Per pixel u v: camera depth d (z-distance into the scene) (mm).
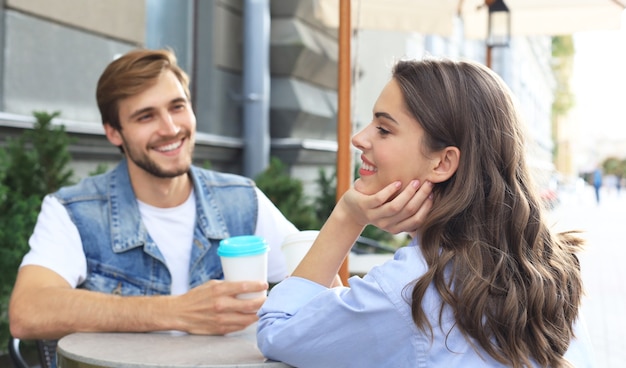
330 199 6809
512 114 1315
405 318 1192
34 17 4043
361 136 1314
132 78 1786
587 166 67188
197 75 6277
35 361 3279
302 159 7461
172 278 1881
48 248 1779
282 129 7312
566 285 1312
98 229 1841
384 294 1197
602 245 12133
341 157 2357
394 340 1203
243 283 1548
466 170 1255
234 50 6832
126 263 1843
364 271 2775
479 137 1267
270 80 7309
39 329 1603
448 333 1190
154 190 1896
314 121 7770
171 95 1819
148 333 1568
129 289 1838
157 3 5660
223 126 6641
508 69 17781
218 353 1354
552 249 1327
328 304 1213
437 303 1201
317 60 7703
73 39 4371
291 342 1230
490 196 1257
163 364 1249
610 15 3719
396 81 1292
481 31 3988
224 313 1539
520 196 1279
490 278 1204
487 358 1199
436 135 1251
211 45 6422
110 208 1870
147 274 1855
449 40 13672
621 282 8117
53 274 1738
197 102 6277
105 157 4617
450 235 1248
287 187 5730
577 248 1426
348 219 1328
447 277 1223
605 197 37750
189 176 1997
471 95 1272
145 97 1798
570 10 3848
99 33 4602
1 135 3713
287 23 7176
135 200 1888
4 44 3842
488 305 1204
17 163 3420
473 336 1188
